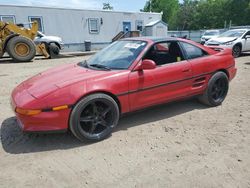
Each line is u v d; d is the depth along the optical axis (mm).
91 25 20781
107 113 3518
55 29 19125
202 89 4512
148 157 3088
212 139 3518
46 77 3723
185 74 4164
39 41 14953
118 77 3510
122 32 21516
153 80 3803
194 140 3496
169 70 3975
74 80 3357
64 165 2947
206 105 4844
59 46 15609
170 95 4066
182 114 4453
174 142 3451
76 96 3180
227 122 4086
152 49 3961
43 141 3506
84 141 3432
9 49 12438
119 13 22016
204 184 2580
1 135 3695
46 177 2727
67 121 3219
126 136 3646
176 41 4293
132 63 3715
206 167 2865
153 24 23188
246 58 12125
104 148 3314
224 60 4762
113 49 4309
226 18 54906
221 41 12250
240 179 2652
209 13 59969
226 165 2898
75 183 2625
